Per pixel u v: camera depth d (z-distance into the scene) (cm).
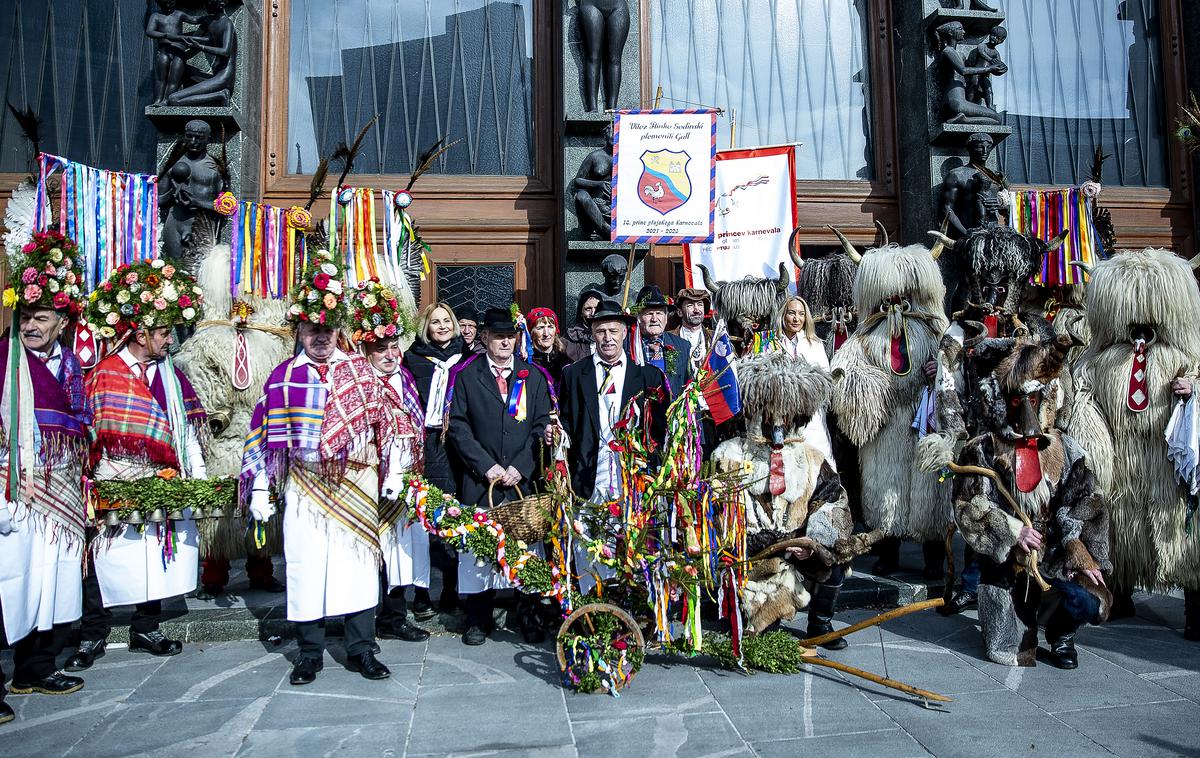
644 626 351
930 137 634
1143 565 395
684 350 459
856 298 492
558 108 648
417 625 418
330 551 337
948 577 385
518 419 396
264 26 641
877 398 453
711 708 307
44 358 332
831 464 381
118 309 369
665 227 473
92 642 369
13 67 636
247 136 596
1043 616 350
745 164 586
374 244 519
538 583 348
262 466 340
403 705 314
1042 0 722
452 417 393
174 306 373
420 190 649
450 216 648
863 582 467
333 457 330
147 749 275
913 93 661
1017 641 355
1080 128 714
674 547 347
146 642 383
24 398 314
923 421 423
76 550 339
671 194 474
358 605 341
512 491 395
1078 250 549
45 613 322
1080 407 402
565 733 285
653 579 339
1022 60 719
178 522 385
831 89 702
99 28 645
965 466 355
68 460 332
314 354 344
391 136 662
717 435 424
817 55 704
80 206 499
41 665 331
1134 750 268
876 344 471
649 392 381
